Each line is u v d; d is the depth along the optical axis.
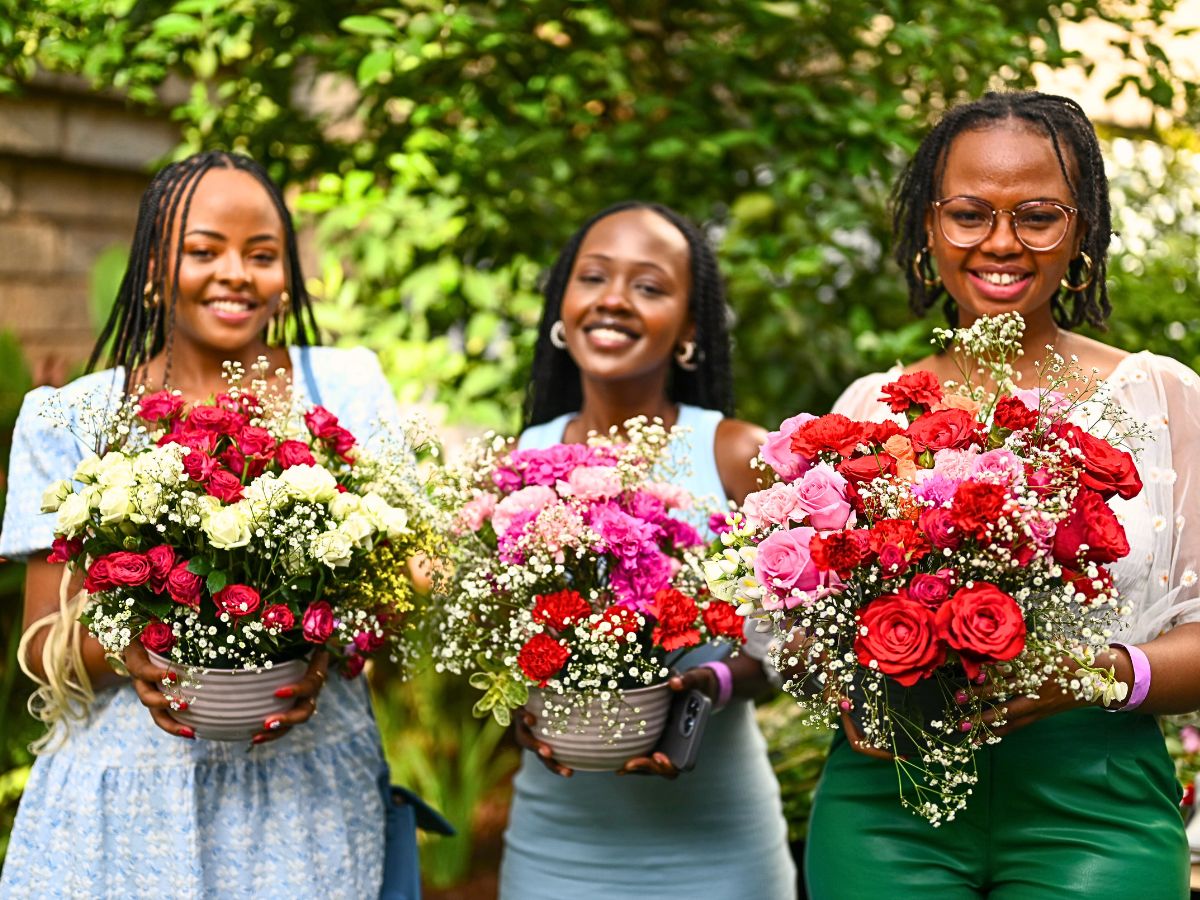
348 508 2.01
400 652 2.28
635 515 2.16
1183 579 2.00
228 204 2.28
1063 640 1.80
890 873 2.01
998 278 2.09
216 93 4.66
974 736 1.84
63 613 2.12
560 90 3.49
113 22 3.42
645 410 2.59
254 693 2.02
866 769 2.07
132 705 2.16
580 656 2.08
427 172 3.71
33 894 2.18
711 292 2.66
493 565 2.16
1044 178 2.05
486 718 4.30
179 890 2.12
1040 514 1.70
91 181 4.91
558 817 2.47
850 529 1.81
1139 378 2.06
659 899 2.42
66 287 4.83
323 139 3.83
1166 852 1.94
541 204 3.87
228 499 1.95
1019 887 1.95
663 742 2.19
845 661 1.79
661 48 3.84
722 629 2.09
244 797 2.17
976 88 3.44
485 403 3.91
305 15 3.56
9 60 3.38
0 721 3.65
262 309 2.33
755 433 2.53
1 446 3.76
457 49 3.45
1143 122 3.99
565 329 2.58
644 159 3.77
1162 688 1.90
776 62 3.72
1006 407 1.83
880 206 3.79
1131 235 4.06
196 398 2.36
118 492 1.93
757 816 2.50
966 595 1.69
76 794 2.16
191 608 1.98
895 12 3.37
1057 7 3.61
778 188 3.66
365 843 2.30
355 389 2.45
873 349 3.48
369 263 3.93
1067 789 1.96
